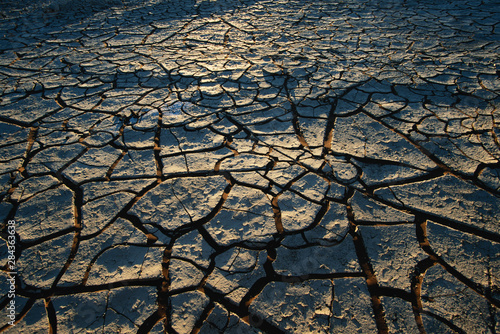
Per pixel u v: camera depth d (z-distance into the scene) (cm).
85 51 308
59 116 207
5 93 231
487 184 151
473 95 221
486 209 139
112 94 233
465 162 165
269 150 179
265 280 116
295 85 242
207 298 110
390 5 468
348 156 173
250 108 216
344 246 127
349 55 294
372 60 282
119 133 192
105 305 108
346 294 111
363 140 185
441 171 160
